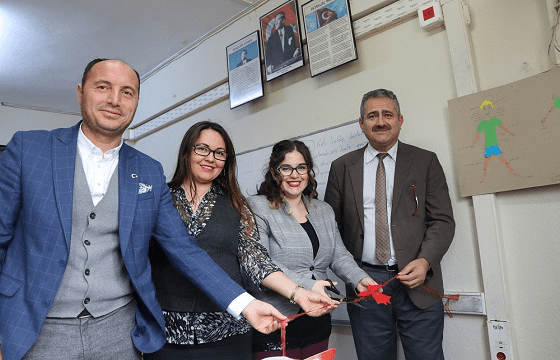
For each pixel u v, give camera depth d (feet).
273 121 9.39
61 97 14.83
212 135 4.72
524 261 5.89
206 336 4.10
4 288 3.21
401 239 5.87
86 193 3.53
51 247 3.24
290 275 4.87
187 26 10.87
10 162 3.33
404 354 6.57
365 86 7.77
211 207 4.58
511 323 5.87
